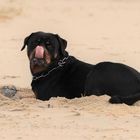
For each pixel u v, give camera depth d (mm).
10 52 25141
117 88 13797
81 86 14148
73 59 14508
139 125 11859
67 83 14227
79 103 13555
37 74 14320
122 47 27125
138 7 49875
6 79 18594
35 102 13875
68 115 12625
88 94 14023
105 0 55812
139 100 13648
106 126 11766
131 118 12406
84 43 28594
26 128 11617
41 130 11461
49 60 14102
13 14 40031
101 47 27094
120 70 13938
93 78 13992
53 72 14258
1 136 11039
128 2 54312
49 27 35844
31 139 10812
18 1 48469
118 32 33375
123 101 13430
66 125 11828
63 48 14297
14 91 15219
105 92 13891
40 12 43656
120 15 43156
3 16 38625
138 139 10812
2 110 13180
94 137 10914
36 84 14398
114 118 12391
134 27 35938
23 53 24906
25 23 37062
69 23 38062
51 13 43625
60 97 14078
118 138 10852
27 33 32688
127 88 13766
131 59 23406
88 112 12844
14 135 11102
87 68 14320
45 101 13938
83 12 45125
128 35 31938
